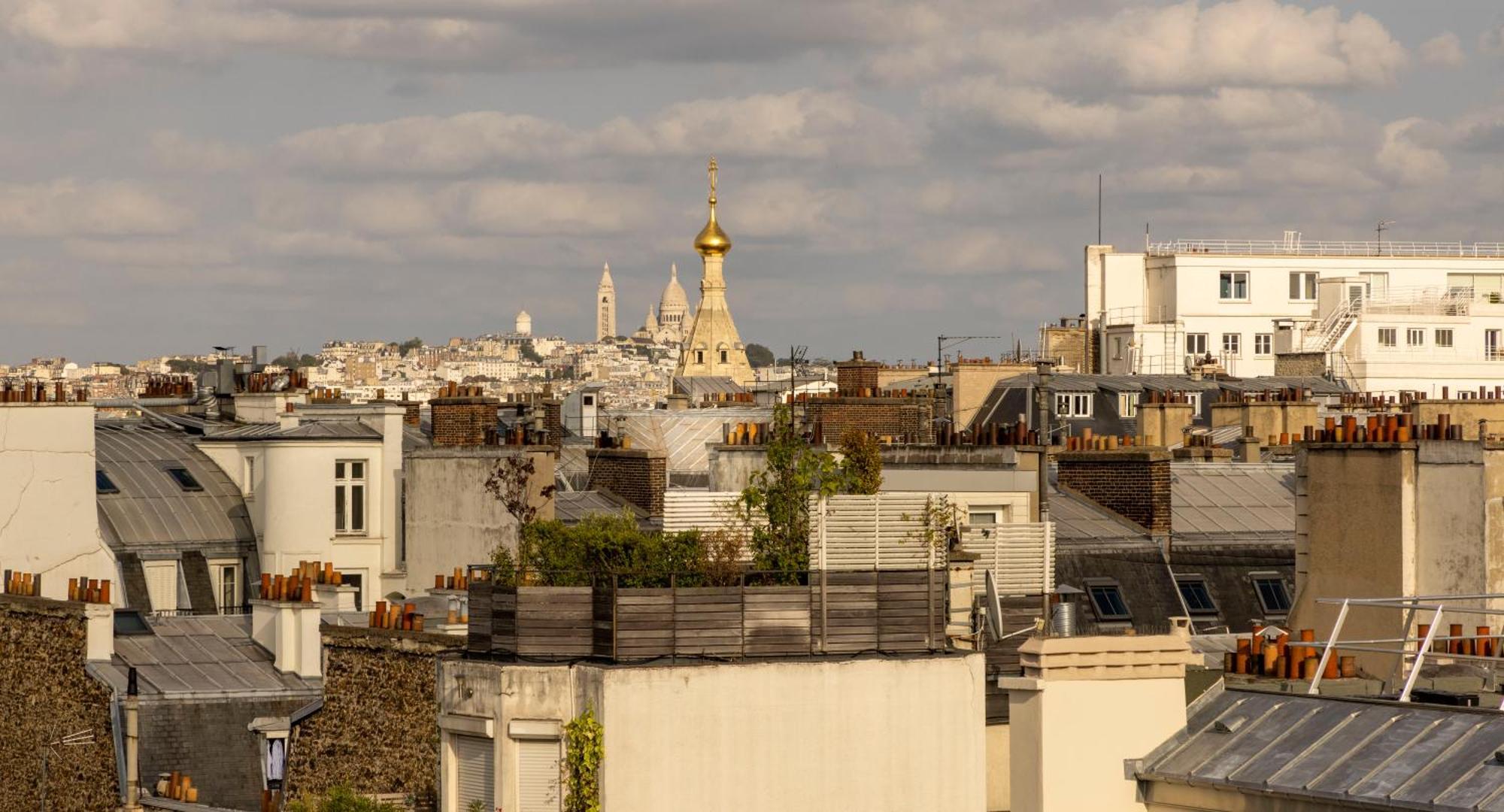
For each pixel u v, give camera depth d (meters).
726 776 51.09
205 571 114.50
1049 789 48.44
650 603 51.88
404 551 114.44
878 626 53.56
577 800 50.22
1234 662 60.78
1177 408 149.12
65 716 79.06
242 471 119.06
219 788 76.50
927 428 117.75
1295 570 86.44
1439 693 52.34
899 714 52.66
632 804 50.28
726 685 51.22
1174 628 79.19
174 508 116.00
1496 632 72.69
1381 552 75.38
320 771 69.69
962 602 57.06
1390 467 75.19
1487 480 74.19
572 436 131.75
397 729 67.19
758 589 52.75
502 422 118.69
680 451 128.12
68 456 107.00
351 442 116.06
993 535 58.00
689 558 58.72
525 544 60.97
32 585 92.06
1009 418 187.38
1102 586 90.19
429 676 66.25
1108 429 184.75
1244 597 92.00
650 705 50.56
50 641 80.25
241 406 130.88
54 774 79.19
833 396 118.56
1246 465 104.06
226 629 84.19
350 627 69.06
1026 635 56.41
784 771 51.59
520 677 51.34
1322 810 44.94
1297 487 78.12
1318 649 62.94
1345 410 150.75
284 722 70.31
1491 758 43.75
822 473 64.75
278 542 115.19
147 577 112.81
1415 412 146.12
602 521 60.62
